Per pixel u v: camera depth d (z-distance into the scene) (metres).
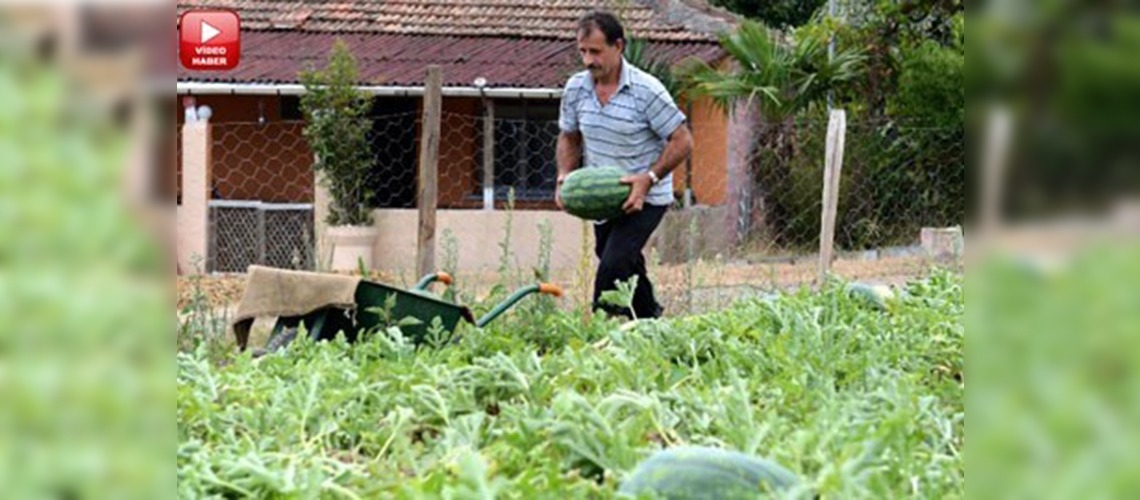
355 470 5.64
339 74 32.91
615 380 7.53
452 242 17.91
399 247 34.25
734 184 36.31
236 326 12.31
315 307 12.13
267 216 34.38
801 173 33.44
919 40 32.78
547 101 38.31
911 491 4.80
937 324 9.64
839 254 27.30
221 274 29.45
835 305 9.79
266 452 5.93
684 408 6.48
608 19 15.19
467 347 9.91
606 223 15.61
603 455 5.48
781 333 8.99
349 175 33.38
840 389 7.57
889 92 33.72
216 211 33.91
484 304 14.61
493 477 5.29
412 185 38.09
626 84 15.27
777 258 28.28
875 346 8.71
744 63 34.97
